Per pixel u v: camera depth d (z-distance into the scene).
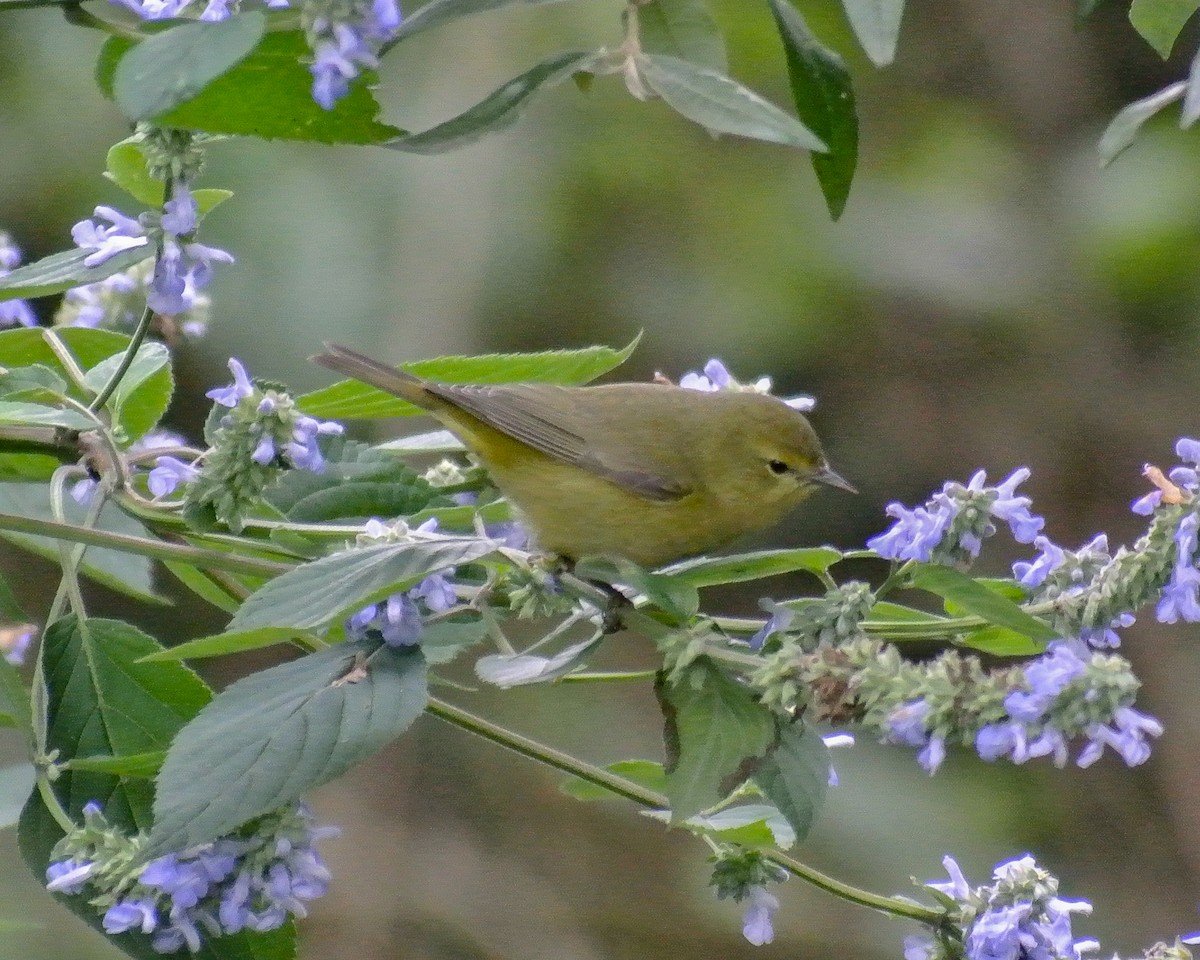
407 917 14.21
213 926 5.02
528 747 5.42
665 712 4.85
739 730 4.77
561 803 14.88
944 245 14.30
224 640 4.72
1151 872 14.39
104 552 6.77
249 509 5.52
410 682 4.97
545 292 13.34
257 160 12.16
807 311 14.08
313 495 6.39
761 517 8.10
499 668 5.31
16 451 5.97
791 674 4.65
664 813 5.83
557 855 14.69
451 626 5.73
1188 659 15.40
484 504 7.52
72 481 6.45
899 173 14.58
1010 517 5.34
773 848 5.59
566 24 12.55
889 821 13.64
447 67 12.59
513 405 7.44
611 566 5.60
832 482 8.09
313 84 4.80
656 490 7.63
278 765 4.68
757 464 7.92
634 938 14.45
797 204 14.01
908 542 5.28
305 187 12.21
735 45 12.89
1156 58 14.84
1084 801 14.51
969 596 5.02
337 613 4.74
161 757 5.02
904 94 14.76
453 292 12.72
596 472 7.54
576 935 14.40
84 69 12.55
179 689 5.78
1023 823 14.09
